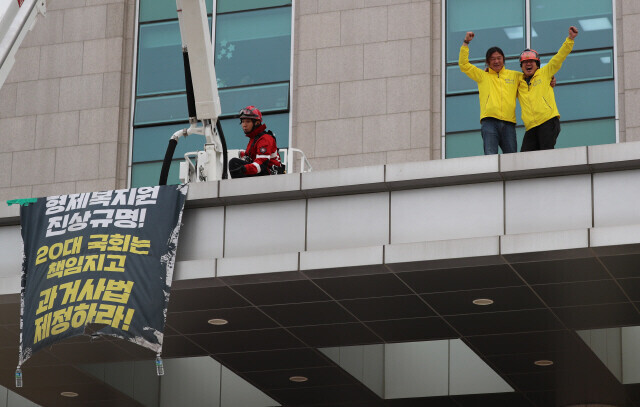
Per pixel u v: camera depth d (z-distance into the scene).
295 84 32.69
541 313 25.11
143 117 33.44
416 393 30.70
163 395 32.25
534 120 24.23
